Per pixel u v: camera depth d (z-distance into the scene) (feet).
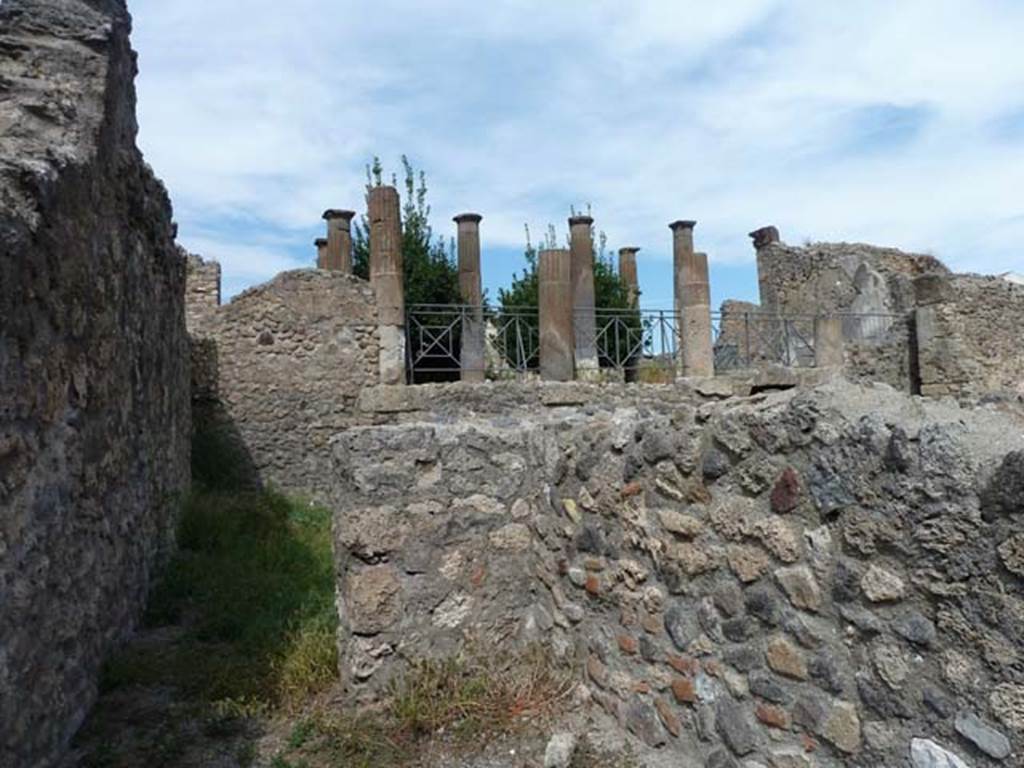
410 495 11.64
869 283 52.11
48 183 9.92
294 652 12.44
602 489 10.55
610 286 58.59
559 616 11.60
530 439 12.54
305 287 36.86
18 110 11.59
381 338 35.76
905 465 6.33
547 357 35.32
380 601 11.31
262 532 23.00
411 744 9.96
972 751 5.83
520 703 10.73
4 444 8.42
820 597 7.21
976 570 5.78
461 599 11.91
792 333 50.08
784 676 7.63
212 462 34.09
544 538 12.05
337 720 10.54
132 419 16.01
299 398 36.52
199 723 10.71
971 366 46.44
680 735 9.06
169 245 22.16
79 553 11.40
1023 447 5.57
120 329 14.92
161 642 14.21
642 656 9.75
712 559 8.59
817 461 7.22
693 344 39.58
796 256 56.80
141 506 16.67
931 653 6.16
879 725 6.62
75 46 12.98
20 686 8.70
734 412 8.30
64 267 10.82
